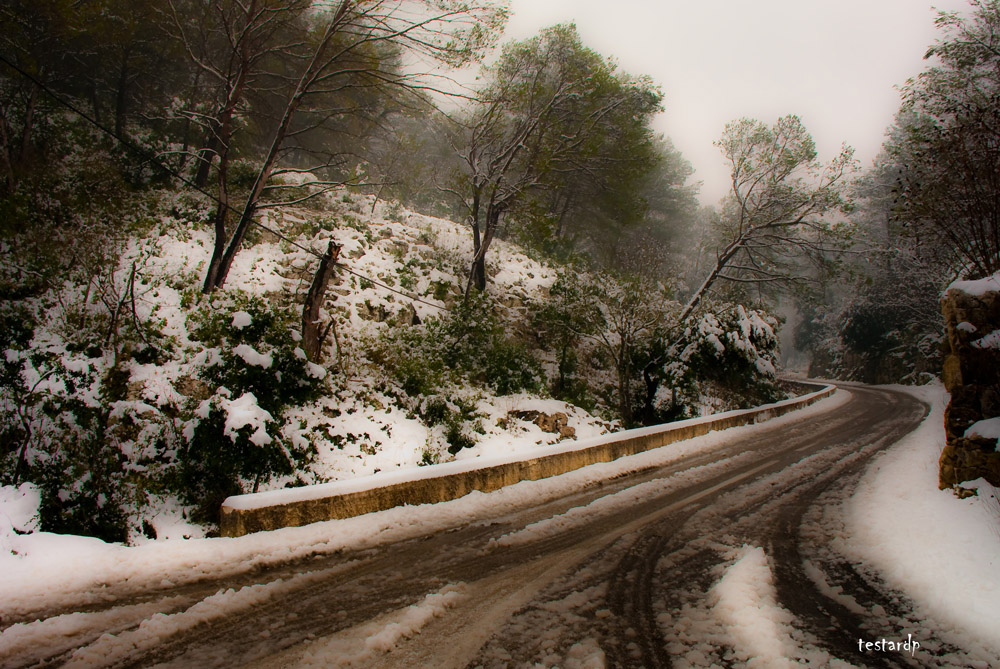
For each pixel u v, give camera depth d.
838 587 5.30
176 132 22.23
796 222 23.25
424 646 4.00
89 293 11.02
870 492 8.86
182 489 7.91
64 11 15.06
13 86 15.96
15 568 4.86
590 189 24.06
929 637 4.22
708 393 19.62
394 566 5.72
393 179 21.53
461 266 20.06
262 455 7.57
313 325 11.98
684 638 4.16
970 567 5.25
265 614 4.49
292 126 24.19
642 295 17.86
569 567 5.78
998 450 6.85
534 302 20.30
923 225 9.42
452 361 15.29
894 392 31.95
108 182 14.82
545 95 18.62
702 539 6.82
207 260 13.95
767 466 11.56
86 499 6.82
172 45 18.97
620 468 11.08
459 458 11.42
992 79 12.67
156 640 3.99
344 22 13.15
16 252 11.40
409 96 15.35
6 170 13.45
